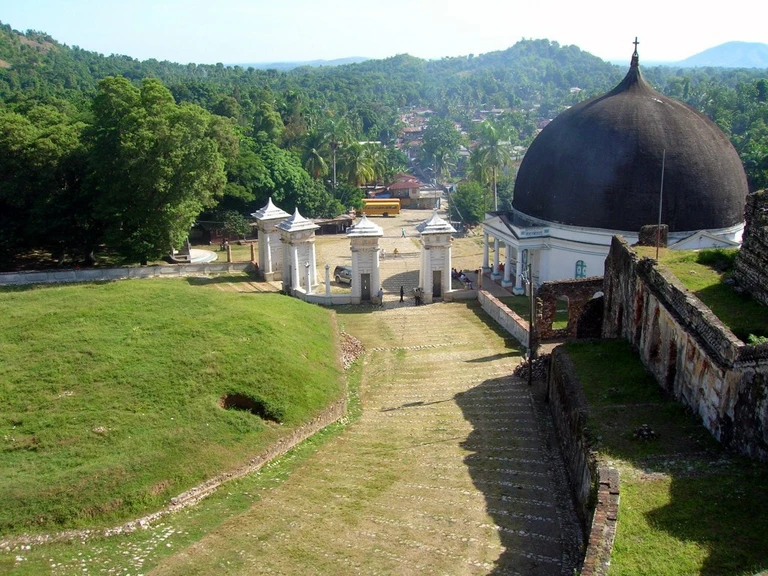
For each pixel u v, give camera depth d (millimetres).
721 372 24516
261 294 55000
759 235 31125
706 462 23312
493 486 27219
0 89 156625
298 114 146750
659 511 20578
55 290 50031
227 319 42688
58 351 37094
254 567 22469
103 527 25312
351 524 24828
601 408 28172
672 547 18906
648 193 55562
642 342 33094
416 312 56438
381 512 25594
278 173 93062
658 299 30312
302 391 35781
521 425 33406
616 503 19984
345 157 116000
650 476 22547
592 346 35688
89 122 78688
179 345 38344
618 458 23938
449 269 59562
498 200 110188
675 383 28844
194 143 61094
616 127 57250
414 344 48094
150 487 27109
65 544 24469
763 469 22391
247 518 25719
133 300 46250
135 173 58969
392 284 66250
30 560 23516
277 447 31312
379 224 104312
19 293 49281
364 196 119312
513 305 58375
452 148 175875
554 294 42062
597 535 18922
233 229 85188
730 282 33531
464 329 51219
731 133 144250
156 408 32375
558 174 59688
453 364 43500
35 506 25641
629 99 59125
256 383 35094
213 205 71188
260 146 96438
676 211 55500
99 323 41250
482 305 57375
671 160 55812
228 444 30562
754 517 20000
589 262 58250
